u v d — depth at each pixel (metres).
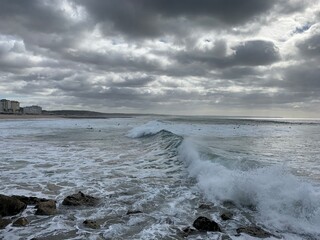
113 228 5.74
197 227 5.75
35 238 5.22
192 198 7.79
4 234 5.38
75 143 20.47
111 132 30.95
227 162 10.30
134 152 16.08
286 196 6.95
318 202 6.71
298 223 6.02
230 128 35.62
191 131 28.73
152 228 5.79
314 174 10.45
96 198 7.59
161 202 7.45
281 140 22.78
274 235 5.51
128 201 7.50
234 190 7.57
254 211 6.82
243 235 5.48
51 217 6.26
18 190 8.39
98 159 13.73
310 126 45.84
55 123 50.94
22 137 24.88
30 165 12.04
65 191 8.36
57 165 12.14
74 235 5.38
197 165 10.73
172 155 14.80
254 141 21.53
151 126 30.25
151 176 10.29
